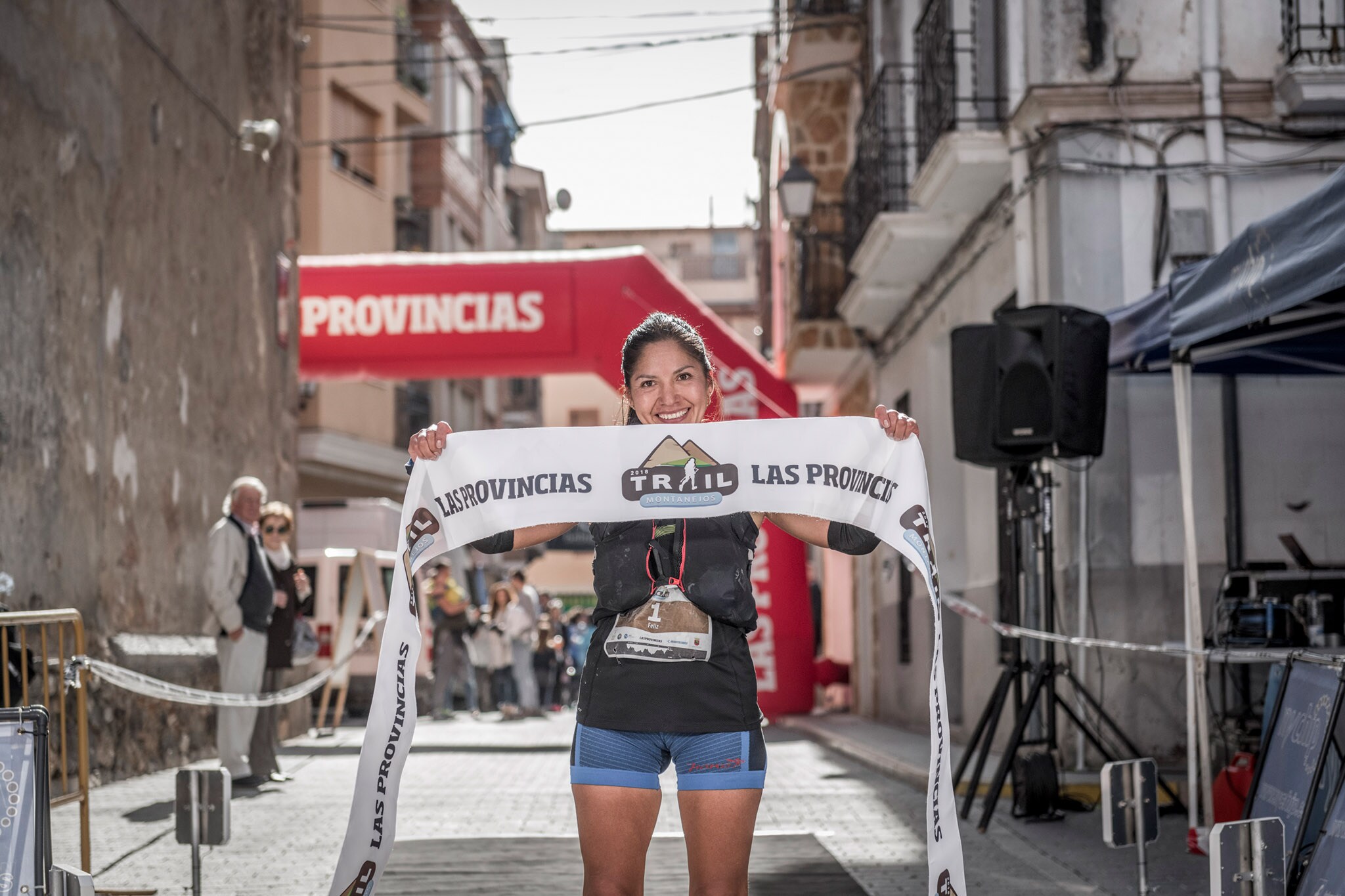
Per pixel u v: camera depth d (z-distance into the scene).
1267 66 10.21
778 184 17.94
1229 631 8.03
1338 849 4.47
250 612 9.74
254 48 14.15
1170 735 9.79
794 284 20.44
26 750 4.13
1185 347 6.89
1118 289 10.12
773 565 17.55
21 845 4.09
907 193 14.86
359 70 27.14
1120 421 10.07
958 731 13.96
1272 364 9.41
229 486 13.18
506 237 43.03
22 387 8.85
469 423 35.78
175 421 11.79
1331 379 10.01
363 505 19.22
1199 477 10.02
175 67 11.89
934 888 3.43
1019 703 8.31
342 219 26.31
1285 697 5.68
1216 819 6.56
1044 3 10.36
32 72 9.16
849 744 12.60
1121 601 9.92
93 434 10.01
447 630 19.48
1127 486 10.02
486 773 10.94
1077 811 8.29
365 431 25.97
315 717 18.20
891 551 16.67
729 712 3.26
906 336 16.31
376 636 17.72
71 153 9.74
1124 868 6.34
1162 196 10.10
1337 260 5.35
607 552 3.45
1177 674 9.84
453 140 33.53
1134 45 10.15
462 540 3.62
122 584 10.53
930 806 3.47
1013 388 8.20
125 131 10.76
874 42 16.94
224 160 13.19
